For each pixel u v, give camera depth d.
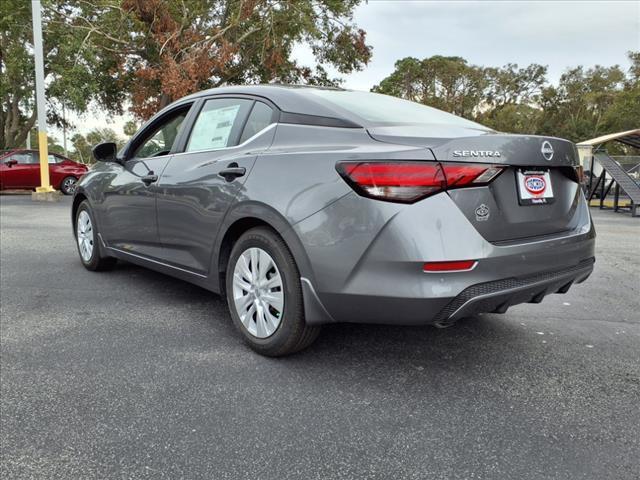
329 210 2.48
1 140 26.61
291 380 2.64
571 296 4.43
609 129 50.44
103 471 1.89
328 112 2.85
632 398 2.51
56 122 28.33
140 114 21.69
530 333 3.43
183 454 2.00
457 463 1.97
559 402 2.46
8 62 20.30
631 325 3.63
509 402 2.46
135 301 4.00
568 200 2.91
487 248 2.37
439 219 2.30
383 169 2.33
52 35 19.06
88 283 4.53
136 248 4.12
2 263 5.33
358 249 2.39
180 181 3.46
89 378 2.63
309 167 2.61
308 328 2.75
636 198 12.22
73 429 2.16
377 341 3.21
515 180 2.57
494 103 59.53
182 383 2.59
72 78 17.78
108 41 19.75
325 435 2.14
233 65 22.27
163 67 18.61
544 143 2.66
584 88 58.34
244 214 2.89
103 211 4.50
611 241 7.81
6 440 2.08
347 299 2.46
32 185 15.59
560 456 2.02
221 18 21.05
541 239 2.63
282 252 2.73
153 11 18.30
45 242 6.65
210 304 3.94
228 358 2.91
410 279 2.30
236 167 3.02
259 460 1.97
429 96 55.09
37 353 2.95
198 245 3.34
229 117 3.39
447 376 2.73
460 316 2.37
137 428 2.17
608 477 1.89
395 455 2.01
